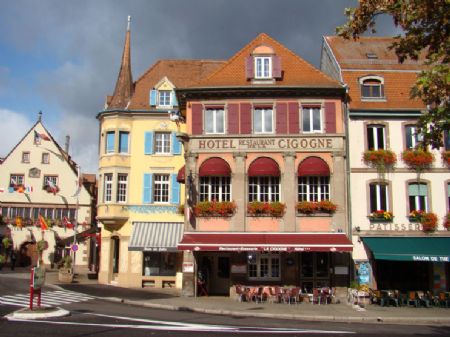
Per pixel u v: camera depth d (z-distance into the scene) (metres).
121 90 35.38
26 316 17.16
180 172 29.27
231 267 26.81
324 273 26.92
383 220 27.03
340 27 12.73
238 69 29.53
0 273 38.22
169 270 32.62
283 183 27.39
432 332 16.30
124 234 32.91
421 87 11.73
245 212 27.20
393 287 26.61
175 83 36.19
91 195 47.97
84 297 25.09
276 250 25.09
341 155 27.47
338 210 26.97
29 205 46.78
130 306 22.47
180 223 32.94
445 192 27.34
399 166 27.58
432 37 12.41
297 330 16.17
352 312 21.39
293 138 27.77
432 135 12.86
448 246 25.78
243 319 19.20
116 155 33.38
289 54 30.28
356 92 28.64
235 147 27.83
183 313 20.64
